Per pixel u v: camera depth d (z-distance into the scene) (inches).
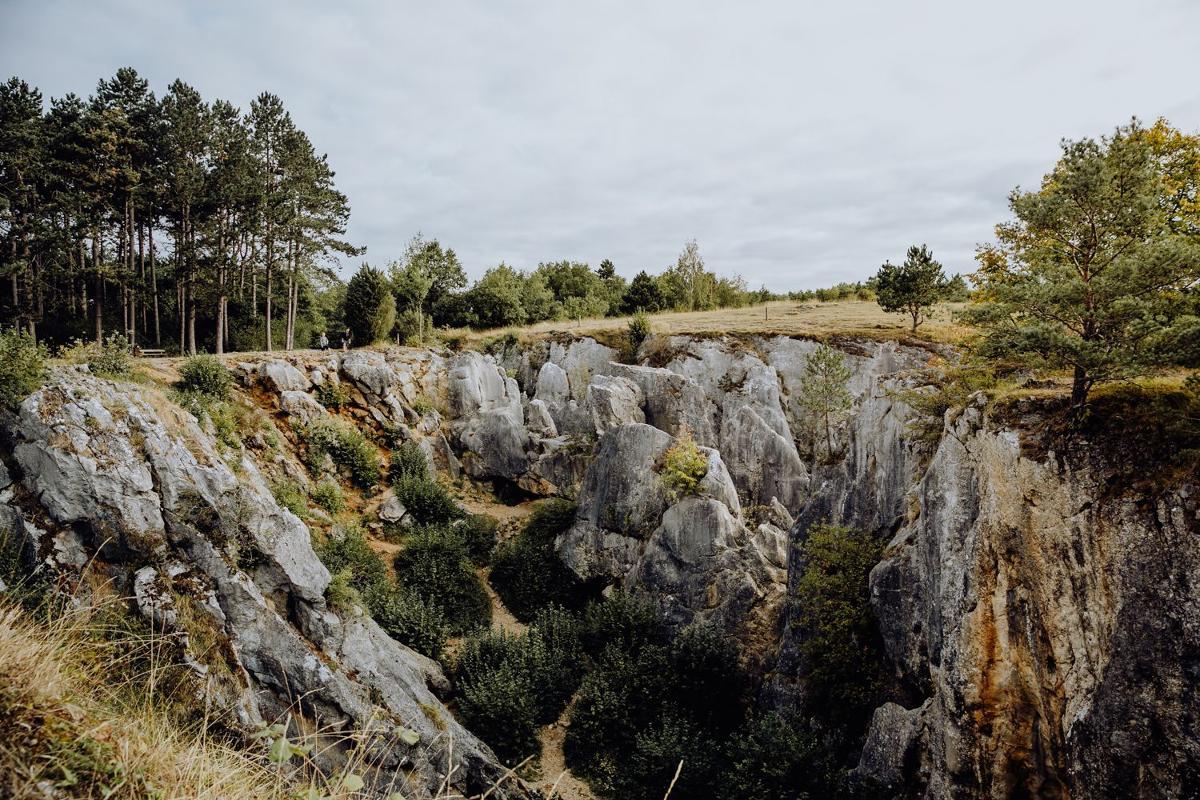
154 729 210.2
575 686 1005.2
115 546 661.3
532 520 1380.4
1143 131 540.4
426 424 1578.5
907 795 632.4
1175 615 457.1
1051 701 528.1
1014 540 572.7
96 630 260.2
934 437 758.5
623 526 1220.5
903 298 1674.5
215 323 1971.0
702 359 1817.2
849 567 811.4
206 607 667.4
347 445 1363.2
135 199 1710.1
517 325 2620.6
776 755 735.1
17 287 1754.4
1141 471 511.5
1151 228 549.6
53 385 703.7
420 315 2146.9
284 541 751.7
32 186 1603.1
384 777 675.4
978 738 560.7
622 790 817.5
